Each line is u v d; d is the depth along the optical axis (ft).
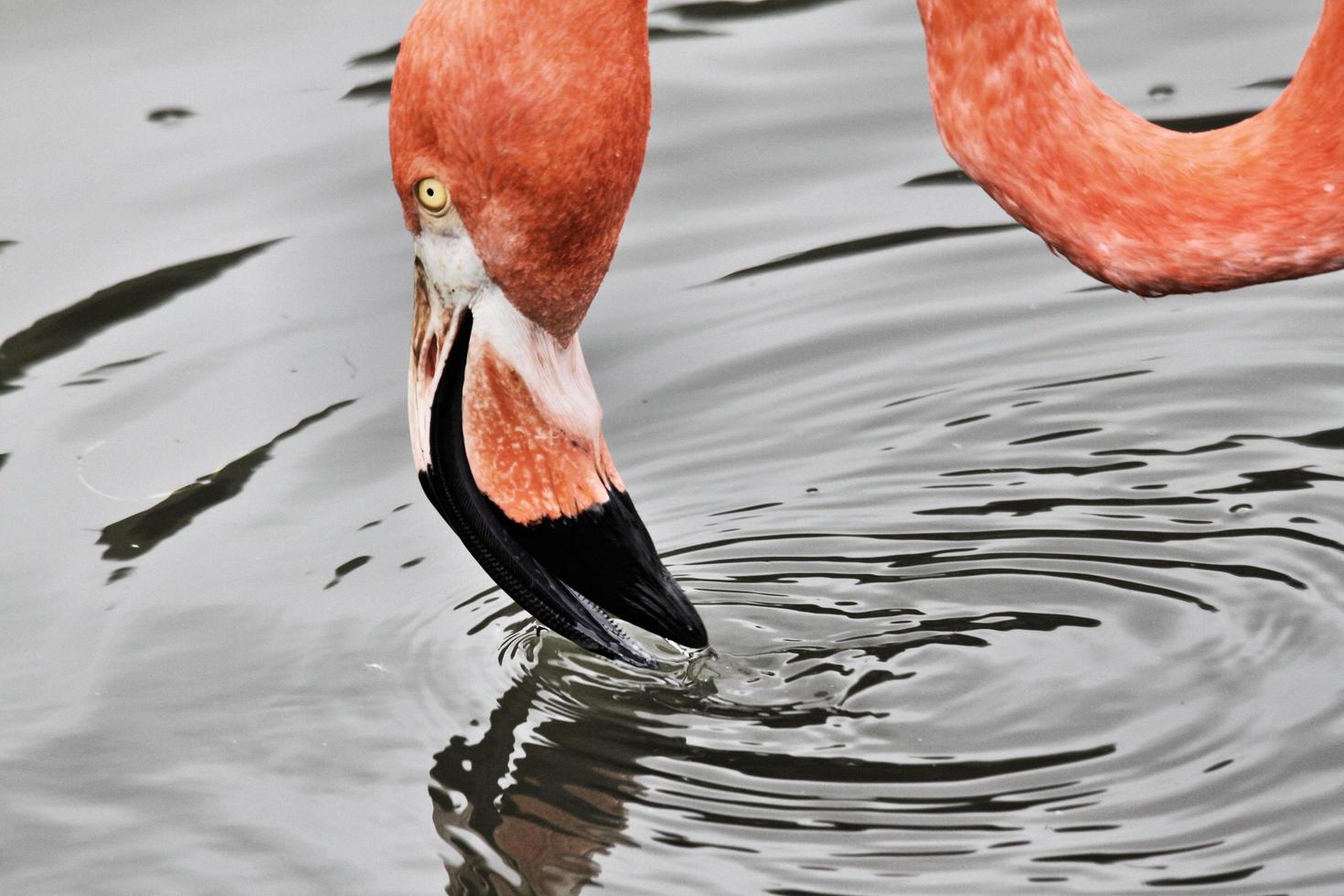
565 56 19.27
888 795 22.17
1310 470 28.45
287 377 30.37
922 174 34.94
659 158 35.45
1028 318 32.30
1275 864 20.47
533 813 21.97
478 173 19.80
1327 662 24.09
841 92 36.78
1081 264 20.17
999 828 21.42
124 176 34.37
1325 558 26.27
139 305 31.68
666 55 38.06
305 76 36.91
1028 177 19.65
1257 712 23.18
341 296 31.99
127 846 21.62
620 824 21.77
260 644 25.23
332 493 28.19
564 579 21.85
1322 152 19.13
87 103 36.27
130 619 25.70
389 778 22.67
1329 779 21.76
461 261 20.63
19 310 31.42
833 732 23.49
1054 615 25.66
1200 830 21.13
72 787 22.65
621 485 22.03
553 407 21.47
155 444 29.07
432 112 19.62
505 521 21.76
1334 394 30.19
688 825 21.72
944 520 28.07
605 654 22.21
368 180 34.35
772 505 28.58
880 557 27.32
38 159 34.81
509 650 25.22
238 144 35.17
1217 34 37.17
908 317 32.24
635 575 21.86
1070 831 21.29
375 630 25.55
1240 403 30.19
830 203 34.40
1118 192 19.49
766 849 21.20
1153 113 34.55
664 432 30.07
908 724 23.62
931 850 21.08
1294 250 19.54
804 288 32.73
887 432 30.01
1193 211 19.43
